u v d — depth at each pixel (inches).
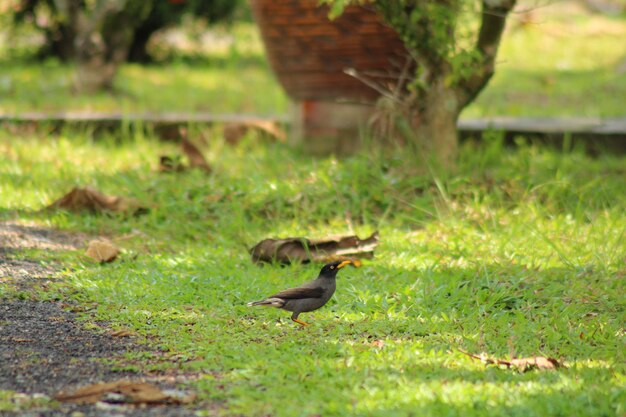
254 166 625.3
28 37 1364.4
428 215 514.3
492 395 271.3
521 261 440.5
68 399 266.4
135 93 1043.9
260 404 262.4
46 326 342.6
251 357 305.9
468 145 674.2
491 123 679.1
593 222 494.3
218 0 1325.0
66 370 295.1
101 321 351.3
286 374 290.2
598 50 1341.0
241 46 1518.2
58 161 650.8
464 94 560.7
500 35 550.3
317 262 438.9
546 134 719.1
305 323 350.9
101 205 521.3
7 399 264.7
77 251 447.5
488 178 566.9
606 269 423.5
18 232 474.3
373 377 285.0
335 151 663.1
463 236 478.0
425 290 393.4
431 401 262.8
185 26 1391.5
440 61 543.5
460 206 521.0
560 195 542.0
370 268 429.4
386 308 371.6
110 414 255.3
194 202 529.7
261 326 349.1
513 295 391.2
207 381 283.4
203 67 1315.2
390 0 516.7
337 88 652.7
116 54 1035.9
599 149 713.0
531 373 298.4
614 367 308.2
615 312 379.9
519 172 583.5
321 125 664.4
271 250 440.8
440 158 562.6
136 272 414.3
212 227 502.3
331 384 279.9
